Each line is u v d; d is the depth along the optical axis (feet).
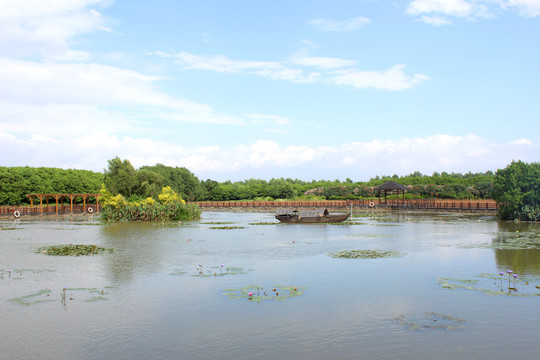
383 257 87.51
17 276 70.54
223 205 351.46
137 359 38.37
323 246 106.73
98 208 284.20
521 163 184.34
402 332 44.06
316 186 486.79
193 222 195.11
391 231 144.36
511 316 48.67
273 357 38.47
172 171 386.73
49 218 225.56
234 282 65.77
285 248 103.35
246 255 92.27
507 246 102.42
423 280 66.23
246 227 165.89
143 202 208.03
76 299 56.65
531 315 48.98
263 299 56.18
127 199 217.77
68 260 85.71
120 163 225.35
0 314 50.60
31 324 47.26
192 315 50.06
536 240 114.11
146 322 47.80
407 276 69.15
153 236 131.54
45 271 74.59
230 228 160.45
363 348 40.19
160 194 217.77
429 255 89.81
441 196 346.33
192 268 77.36
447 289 60.49
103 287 63.10
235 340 42.52
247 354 39.17
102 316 49.88
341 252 95.04
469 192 345.10
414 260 83.76
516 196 179.73
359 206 303.89
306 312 50.80
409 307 52.34
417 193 363.15
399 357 38.24
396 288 61.36
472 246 103.19
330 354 38.99
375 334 43.60
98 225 175.52
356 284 63.93
